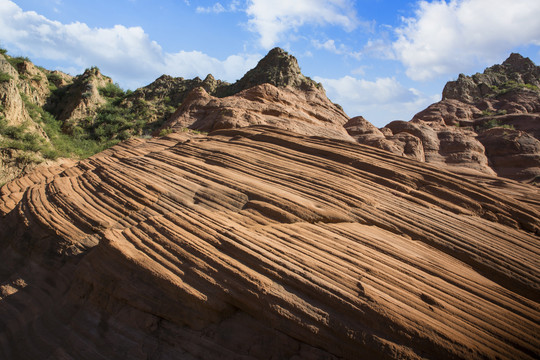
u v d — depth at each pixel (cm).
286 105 3631
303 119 3453
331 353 596
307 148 1441
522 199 1296
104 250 823
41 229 1073
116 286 775
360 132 3716
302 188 1116
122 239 845
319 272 688
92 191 1198
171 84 6250
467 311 629
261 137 1611
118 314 763
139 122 4972
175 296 718
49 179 1585
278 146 1501
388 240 864
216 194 1070
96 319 787
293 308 634
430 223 948
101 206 1102
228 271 706
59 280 950
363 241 838
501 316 627
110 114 5097
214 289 696
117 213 1059
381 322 586
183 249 778
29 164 2898
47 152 3152
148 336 722
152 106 5481
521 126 4516
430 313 611
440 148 3828
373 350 568
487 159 3734
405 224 944
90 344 758
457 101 5619
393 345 563
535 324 619
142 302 738
